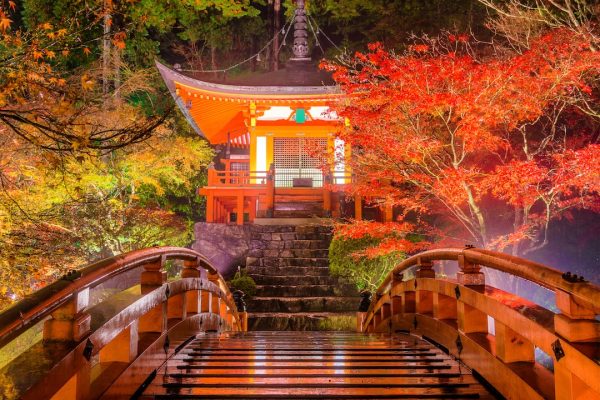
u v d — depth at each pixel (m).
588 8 11.64
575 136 13.80
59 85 6.73
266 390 4.35
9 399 2.11
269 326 14.08
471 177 10.76
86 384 2.99
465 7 23.53
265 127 23.30
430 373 4.79
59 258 9.03
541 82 9.94
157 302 4.66
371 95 11.08
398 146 10.88
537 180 9.48
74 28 7.09
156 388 4.36
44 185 10.19
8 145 8.36
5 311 2.28
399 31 25.52
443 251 5.68
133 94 24.58
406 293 7.62
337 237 15.34
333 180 22.28
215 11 32.06
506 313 3.73
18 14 22.83
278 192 21.58
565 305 2.88
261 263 16.98
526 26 11.80
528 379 3.44
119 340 3.86
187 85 19.73
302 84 21.08
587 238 17.06
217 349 6.23
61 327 2.84
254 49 36.06
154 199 23.88
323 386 4.42
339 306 14.80
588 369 2.57
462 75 9.98
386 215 19.20
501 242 10.77
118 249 14.18
